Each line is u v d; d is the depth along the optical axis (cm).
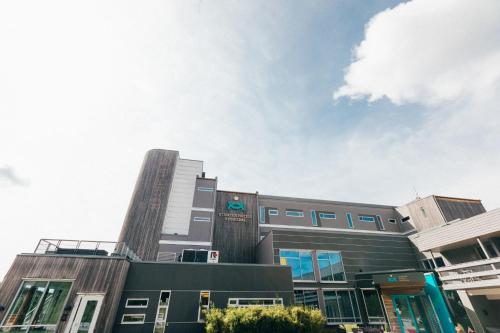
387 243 2528
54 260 1302
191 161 2914
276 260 2134
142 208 2456
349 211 3052
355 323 1903
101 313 1207
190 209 2591
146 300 1371
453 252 1933
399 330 1689
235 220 2681
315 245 2295
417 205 2889
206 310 1382
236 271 1573
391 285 1814
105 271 1319
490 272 1402
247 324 1129
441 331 1686
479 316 1580
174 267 1498
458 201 2766
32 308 1183
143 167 2744
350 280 2181
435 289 1792
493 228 1466
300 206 2961
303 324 1184
